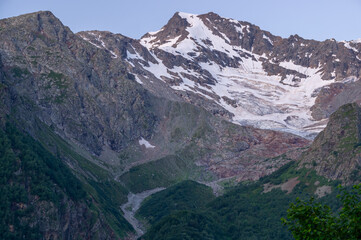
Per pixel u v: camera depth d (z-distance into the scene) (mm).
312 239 75250
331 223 75438
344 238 74250
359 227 73062
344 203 77500
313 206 78875
